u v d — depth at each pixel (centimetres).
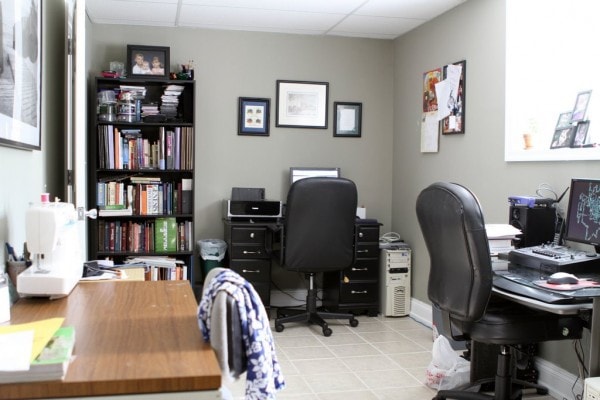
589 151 278
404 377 325
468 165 389
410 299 465
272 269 493
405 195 485
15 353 112
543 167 314
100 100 427
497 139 356
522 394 300
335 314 428
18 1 205
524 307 253
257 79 485
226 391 154
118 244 433
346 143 504
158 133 450
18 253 217
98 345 129
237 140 483
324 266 407
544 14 332
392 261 459
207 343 132
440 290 256
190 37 472
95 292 190
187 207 444
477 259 228
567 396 293
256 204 448
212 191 479
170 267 431
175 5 411
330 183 393
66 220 193
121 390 107
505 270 259
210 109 477
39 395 104
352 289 455
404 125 487
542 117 330
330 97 499
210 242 453
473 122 383
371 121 508
